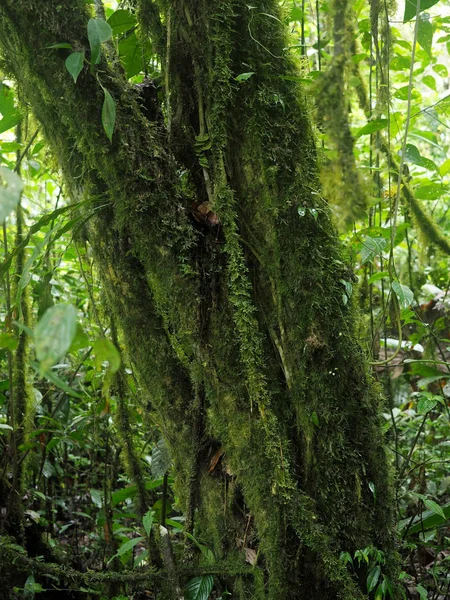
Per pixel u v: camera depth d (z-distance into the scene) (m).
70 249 2.52
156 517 1.98
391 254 1.68
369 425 1.57
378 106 1.87
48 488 2.40
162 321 1.68
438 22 2.32
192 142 1.66
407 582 2.05
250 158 1.58
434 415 3.01
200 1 1.58
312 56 2.16
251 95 1.57
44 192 3.62
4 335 1.27
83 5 1.54
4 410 2.38
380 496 1.58
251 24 1.56
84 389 2.54
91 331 2.47
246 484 1.56
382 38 1.82
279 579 1.50
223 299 1.59
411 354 2.93
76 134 1.58
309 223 1.55
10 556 1.76
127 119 1.54
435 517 1.88
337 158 1.52
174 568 1.62
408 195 2.45
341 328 1.55
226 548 1.66
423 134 2.41
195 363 1.63
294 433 1.59
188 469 1.69
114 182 1.56
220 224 1.60
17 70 1.68
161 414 1.71
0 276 1.69
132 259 1.68
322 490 1.54
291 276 1.55
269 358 1.59
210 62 1.58
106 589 1.86
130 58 1.91
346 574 1.48
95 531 2.45
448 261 3.13
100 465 2.70
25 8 1.49
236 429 1.56
